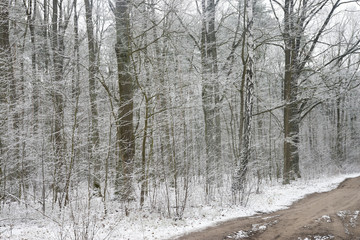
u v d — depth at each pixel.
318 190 15.24
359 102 37.12
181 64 12.46
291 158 20.28
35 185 10.16
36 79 10.44
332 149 32.72
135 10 11.65
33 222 8.71
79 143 10.23
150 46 12.88
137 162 11.44
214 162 13.53
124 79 10.42
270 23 19.08
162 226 8.17
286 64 19.80
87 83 11.50
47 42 13.98
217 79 14.77
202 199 11.38
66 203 9.66
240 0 17.11
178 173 10.82
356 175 24.70
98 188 10.92
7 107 9.55
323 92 18.95
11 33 11.66
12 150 9.90
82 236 6.39
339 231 7.05
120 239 7.04
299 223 7.84
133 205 9.69
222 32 18.91
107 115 10.95
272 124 26.64
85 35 14.49
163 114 10.80
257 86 19.23
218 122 15.55
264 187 16.22
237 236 7.13
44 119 10.36
